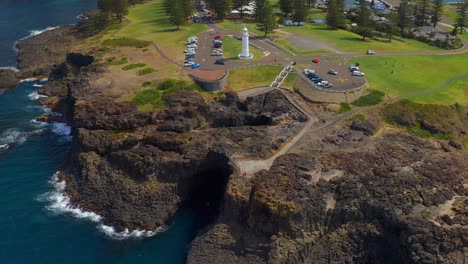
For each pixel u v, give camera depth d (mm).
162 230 108125
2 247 101188
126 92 138750
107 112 129000
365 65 159125
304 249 96875
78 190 118000
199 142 118938
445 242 92062
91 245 102938
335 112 131500
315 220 99125
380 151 116438
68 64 179750
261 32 194875
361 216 99375
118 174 117750
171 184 115438
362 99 136000
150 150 117875
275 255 94625
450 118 130250
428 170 109312
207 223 110188
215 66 154375
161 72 150375
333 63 159250
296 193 100188
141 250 101938
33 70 190000
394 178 105625
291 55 165875
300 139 120875
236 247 98938
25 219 109625
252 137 121562
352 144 119188
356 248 97375
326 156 113750
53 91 171625
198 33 192875
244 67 153250
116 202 112250
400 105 132875
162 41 183500
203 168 118312
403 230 94750
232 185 105938
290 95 137625
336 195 102812
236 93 137250
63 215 111500
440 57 172000
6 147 137375
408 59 167375
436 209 98375
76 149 125812
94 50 177375
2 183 121250
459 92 142125
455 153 118812
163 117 127500
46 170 127562
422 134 126062
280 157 111750
